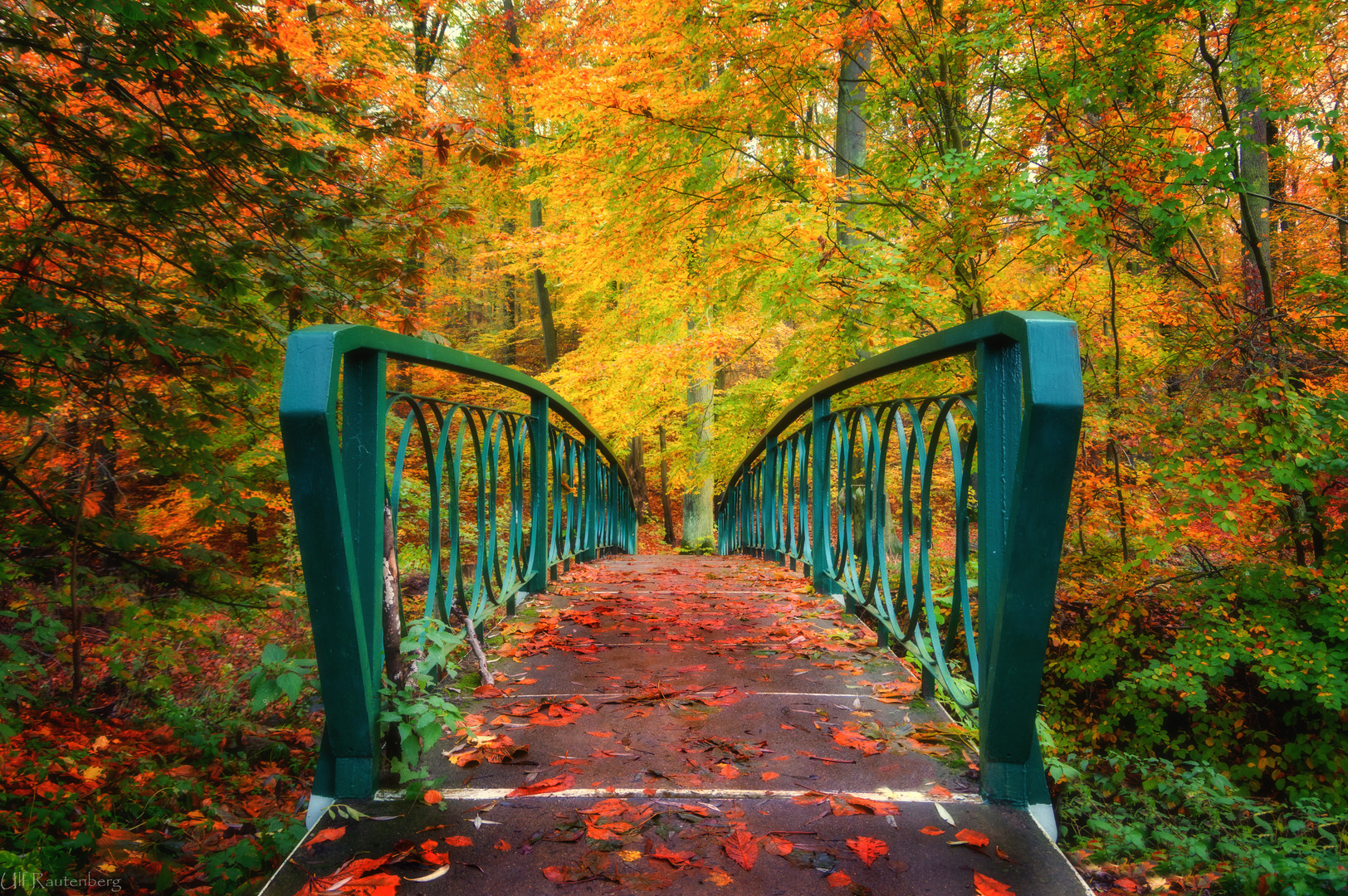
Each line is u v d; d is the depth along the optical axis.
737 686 2.41
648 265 6.85
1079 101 4.34
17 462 3.83
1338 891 1.90
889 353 2.60
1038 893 1.30
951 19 4.94
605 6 7.21
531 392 3.92
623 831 1.47
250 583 3.98
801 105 5.74
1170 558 5.28
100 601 3.87
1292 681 4.17
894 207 5.49
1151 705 4.99
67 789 2.72
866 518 3.27
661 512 24.62
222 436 4.12
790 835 1.47
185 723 4.11
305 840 1.44
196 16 2.92
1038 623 1.54
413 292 4.62
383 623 1.77
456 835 1.46
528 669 2.60
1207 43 4.53
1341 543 4.55
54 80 3.28
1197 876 2.09
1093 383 5.20
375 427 1.74
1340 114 4.41
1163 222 4.21
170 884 1.91
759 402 8.38
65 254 3.43
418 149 4.91
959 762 1.81
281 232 3.91
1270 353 4.68
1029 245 4.88
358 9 5.66
